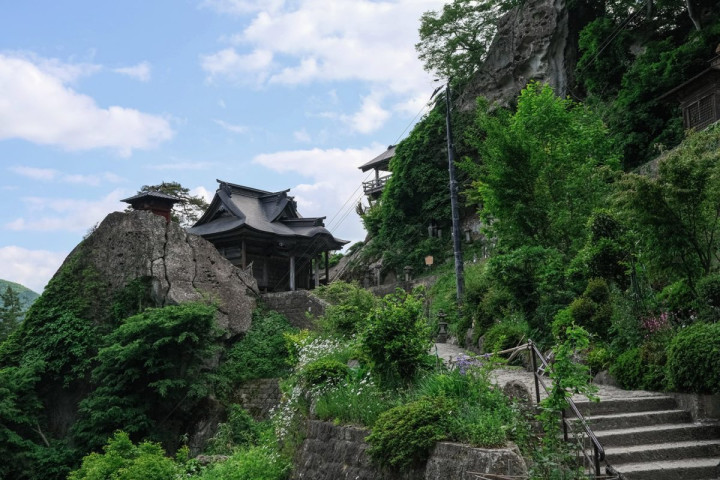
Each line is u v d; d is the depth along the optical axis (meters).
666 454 8.20
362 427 10.16
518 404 8.45
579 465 7.39
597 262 13.77
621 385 11.05
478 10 47.00
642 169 21.69
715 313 10.11
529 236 18.67
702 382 9.02
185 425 27.28
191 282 31.48
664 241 11.25
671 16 35.41
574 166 19.16
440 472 7.83
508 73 40.62
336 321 20.78
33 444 24.80
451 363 10.34
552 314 14.72
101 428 25.19
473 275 28.34
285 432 13.22
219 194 46.62
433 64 48.44
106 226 32.25
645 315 11.62
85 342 29.08
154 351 26.66
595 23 36.84
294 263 46.97
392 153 60.88
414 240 43.59
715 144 12.69
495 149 19.33
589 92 36.88
